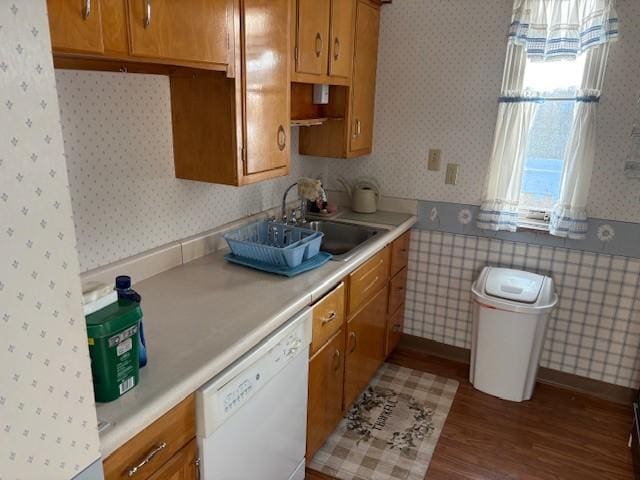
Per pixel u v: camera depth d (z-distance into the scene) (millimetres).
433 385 2678
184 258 1956
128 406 1035
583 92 2254
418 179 2822
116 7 1080
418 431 2291
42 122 666
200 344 1302
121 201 1656
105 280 1609
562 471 2070
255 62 1644
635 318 2455
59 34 963
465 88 2578
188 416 1181
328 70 2203
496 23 2434
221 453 1302
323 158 3000
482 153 2619
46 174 681
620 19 2174
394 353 3037
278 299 1609
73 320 756
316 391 1870
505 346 2469
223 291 1673
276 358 1488
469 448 2189
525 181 2615
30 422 709
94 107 1503
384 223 2641
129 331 1060
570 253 2527
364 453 2139
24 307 676
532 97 2367
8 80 616
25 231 663
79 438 799
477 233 2732
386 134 2844
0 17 597
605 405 2541
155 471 1102
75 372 772
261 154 1783
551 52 2271
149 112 1704
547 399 2584
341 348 2064
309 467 2055
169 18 1234
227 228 2186
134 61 1213
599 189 2383
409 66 2682
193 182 1977
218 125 1685
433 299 2949
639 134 2244
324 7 2072
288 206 2666
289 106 1897
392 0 2629
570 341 2639
